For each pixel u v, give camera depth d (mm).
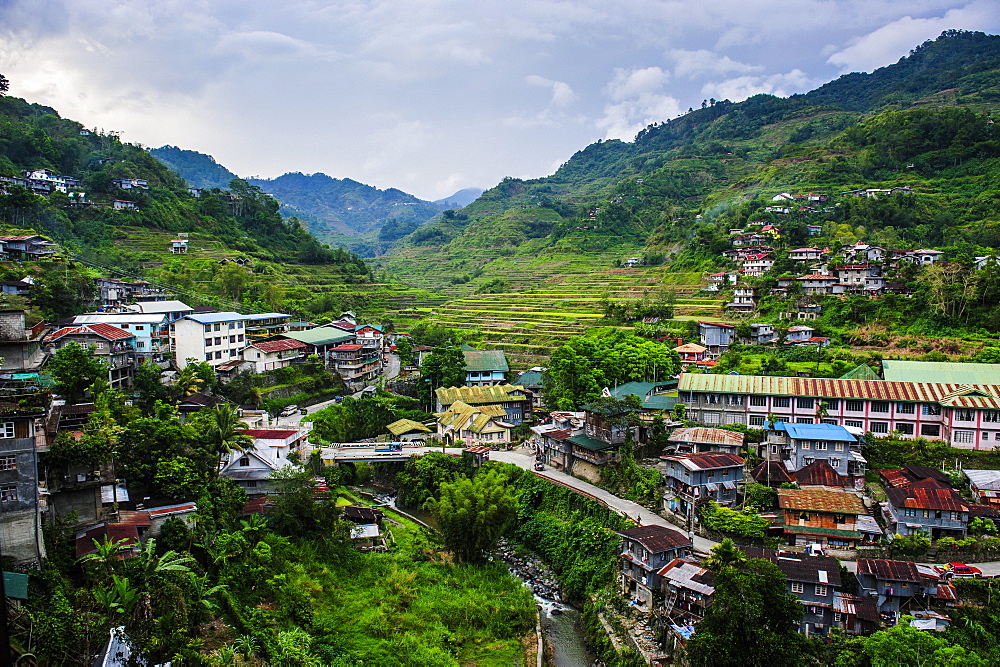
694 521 60688
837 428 70000
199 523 51719
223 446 63719
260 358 103688
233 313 111688
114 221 155875
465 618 54750
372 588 57156
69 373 69562
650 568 52438
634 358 100688
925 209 158375
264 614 46688
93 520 48688
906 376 80500
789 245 152500
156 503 55562
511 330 140750
